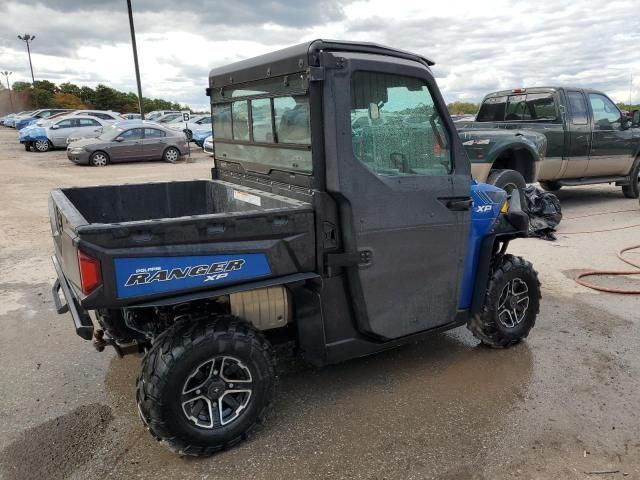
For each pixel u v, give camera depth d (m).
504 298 4.10
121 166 18.28
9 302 5.31
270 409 3.37
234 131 3.92
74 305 2.97
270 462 2.88
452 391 3.58
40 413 3.38
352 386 3.66
